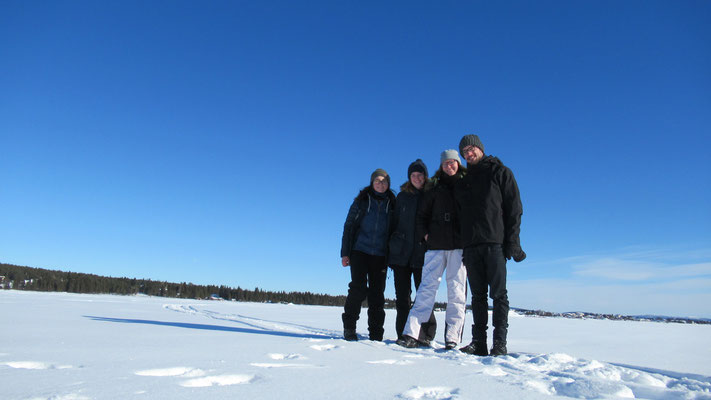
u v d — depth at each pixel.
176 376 1.43
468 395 1.33
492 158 3.07
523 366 2.02
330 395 1.25
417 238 3.46
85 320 4.09
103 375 1.40
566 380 1.60
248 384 1.35
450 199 3.31
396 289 3.62
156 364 1.63
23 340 2.38
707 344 4.00
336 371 1.66
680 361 2.73
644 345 3.77
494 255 2.86
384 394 1.30
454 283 3.20
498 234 2.88
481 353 2.84
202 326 4.07
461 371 1.80
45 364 1.61
